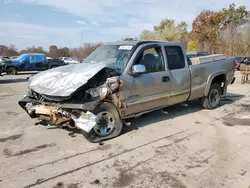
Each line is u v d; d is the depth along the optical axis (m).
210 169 2.91
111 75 3.79
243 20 34.16
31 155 3.33
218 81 6.12
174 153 3.38
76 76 3.52
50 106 3.70
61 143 3.76
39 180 2.69
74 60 27.75
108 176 2.78
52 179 2.71
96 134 3.74
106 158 3.23
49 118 3.83
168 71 4.53
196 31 36.50
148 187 2.54
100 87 3.64
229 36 34.84
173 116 5.29
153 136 4.05
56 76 3.80
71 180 2.69
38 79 4.00
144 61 4.16
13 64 17.53
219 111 5.75
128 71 3.88
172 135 4.10
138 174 2.81
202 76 5.31
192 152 3.41
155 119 5.04
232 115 5.40
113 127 3.91
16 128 4.50
